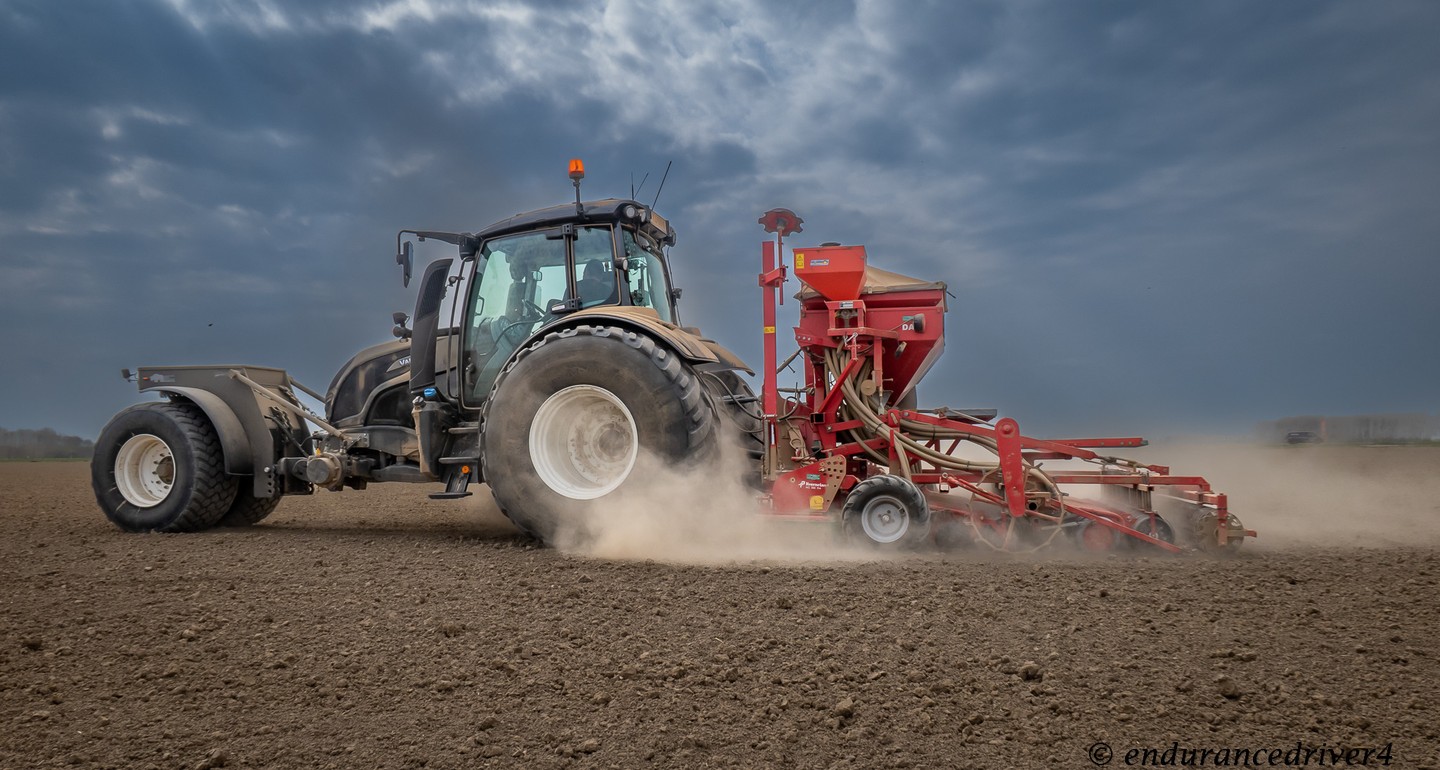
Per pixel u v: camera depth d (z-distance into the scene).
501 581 4.25
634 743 2.29
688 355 5.56
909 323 5.74
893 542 5.09
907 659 2.90
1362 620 3.36
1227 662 2.85
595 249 6.23
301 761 2.20
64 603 3.82
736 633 3.22
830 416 5.70
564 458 5.69
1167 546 5.06
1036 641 3.08
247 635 3.28
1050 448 5.34
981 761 2.16
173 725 2.43
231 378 6.79
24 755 2.24
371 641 3.19
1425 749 2.21
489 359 6.31
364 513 8.28
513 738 2.33
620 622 3.41
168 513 6.56
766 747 2.25
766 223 5.84
